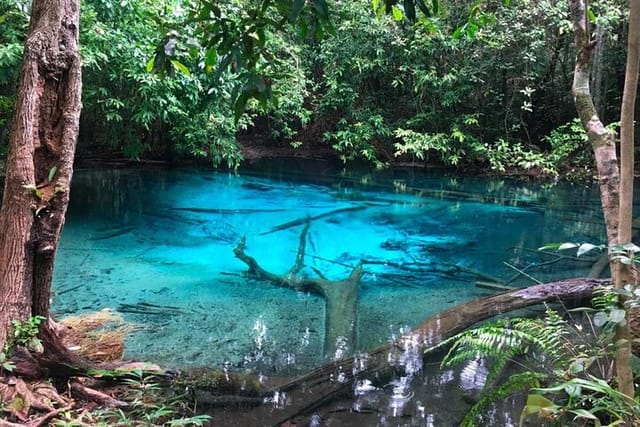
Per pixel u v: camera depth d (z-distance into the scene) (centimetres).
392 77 1152
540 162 1018
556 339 257
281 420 256
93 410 244
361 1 1070
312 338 352
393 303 419
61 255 519
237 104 217
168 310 391
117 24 717
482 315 364
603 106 1027
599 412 199
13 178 258
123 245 563
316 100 1195
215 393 275
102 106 830
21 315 258
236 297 425
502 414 257
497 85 1106
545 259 539
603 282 403
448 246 586
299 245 582
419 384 290
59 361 262
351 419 259
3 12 552
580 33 221
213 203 779
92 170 979
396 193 882
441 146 1043
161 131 1025
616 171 200
